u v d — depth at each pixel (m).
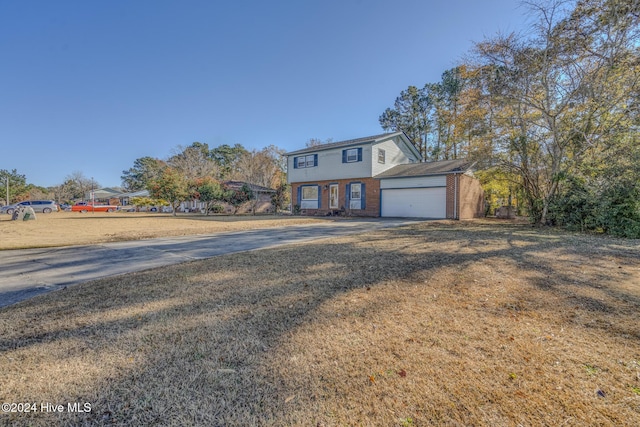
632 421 1.66
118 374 2.14
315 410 1.76
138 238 9.52
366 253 6.19
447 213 16.80
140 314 3.26
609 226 9.02
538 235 8.88
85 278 4.94
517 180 13.42
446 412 1.74
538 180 12.31
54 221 17.83
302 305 3.45
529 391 1.93
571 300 3.54
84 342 2.62
